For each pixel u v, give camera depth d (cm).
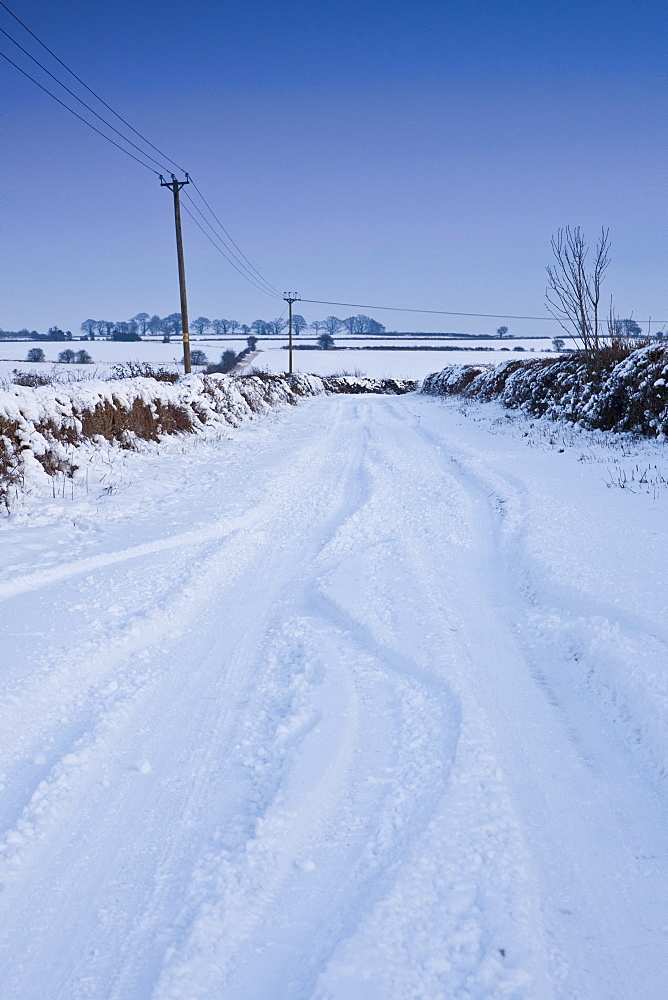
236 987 228
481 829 301
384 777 348
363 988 224
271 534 875
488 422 2353
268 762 365
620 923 255
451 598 616
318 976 229
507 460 1373
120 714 420
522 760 362
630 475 1121
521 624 557
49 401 1195
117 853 299
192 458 1479
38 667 472
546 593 605
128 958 244
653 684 405
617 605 532
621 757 367
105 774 358
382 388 7106
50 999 228
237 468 1362
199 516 937
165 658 507
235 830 310
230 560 752
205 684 464
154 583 661
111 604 603
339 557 758
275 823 308
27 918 263
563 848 296
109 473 1191
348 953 236
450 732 386
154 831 313
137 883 280
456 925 250
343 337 15012
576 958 239
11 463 1005
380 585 650
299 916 259
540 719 407
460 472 1331
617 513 855
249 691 454
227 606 618
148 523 898
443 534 852
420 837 297
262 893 271
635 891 271
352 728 396
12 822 319
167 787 347
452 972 230
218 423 2042
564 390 2145
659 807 325
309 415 3033
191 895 271
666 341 1614
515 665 481
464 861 282
